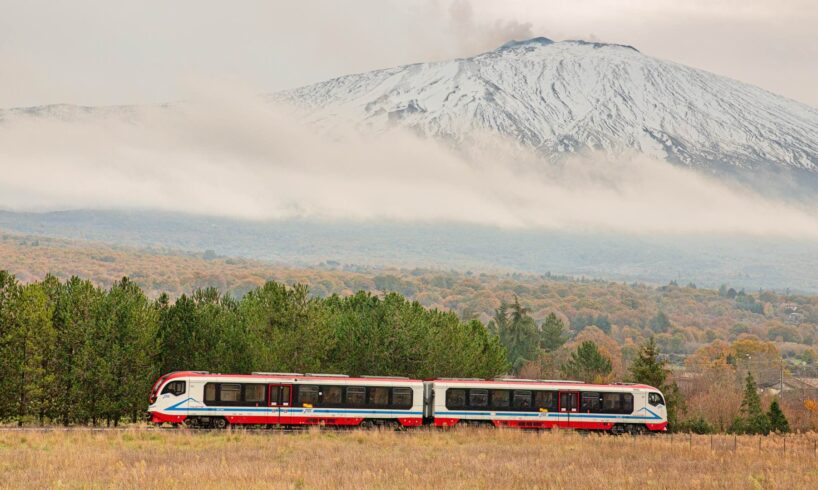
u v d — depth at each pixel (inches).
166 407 3351.4
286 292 4153.5
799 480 2410.2
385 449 2881.4
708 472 2512.3
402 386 3543.3
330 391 3474.4
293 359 3991.1
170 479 2102.6
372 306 5216.5
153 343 3799.2
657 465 2635.3
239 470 2268.7
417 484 2155.5
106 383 3587.6
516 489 2117.4
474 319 5634.8
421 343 4338.1
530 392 3624.5
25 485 2047.2
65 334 3639.3
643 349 5521.7
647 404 3688.5
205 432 3201.3
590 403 3649.1
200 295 4825.3
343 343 4389.8
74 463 2363.4
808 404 7500.0
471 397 3587.6
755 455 2957.7
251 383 3417.8
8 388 3486.7
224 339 3971.5
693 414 6692.9
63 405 3590.1
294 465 2427.4
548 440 3201.3
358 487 2095.2
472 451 2871.6
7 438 2856.8
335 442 3048.7
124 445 2822.3
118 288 4079.7
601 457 2778.1
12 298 3629.4
